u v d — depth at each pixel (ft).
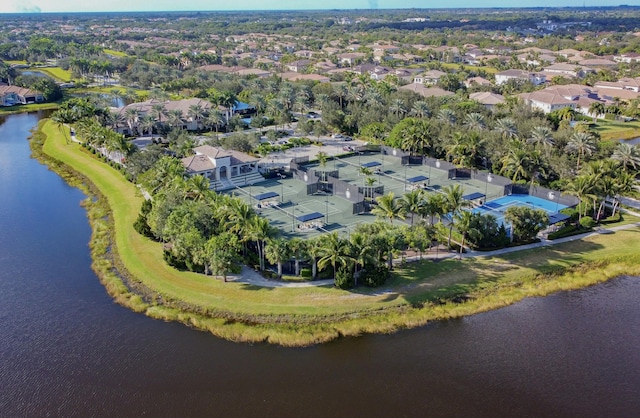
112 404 186.70
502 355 212.64
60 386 195.52
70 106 590.14
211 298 248.52
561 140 429.38
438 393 191.31
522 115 510.58
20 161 492.95
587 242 306.96
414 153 475.31
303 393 191.11
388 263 276.41
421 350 215.51
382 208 284.61
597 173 331.16
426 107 545.44
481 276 268.62
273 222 328.08
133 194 388.37
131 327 231.91
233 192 383.45
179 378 199.31
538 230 299.17
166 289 258.16
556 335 226.17
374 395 190.19
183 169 360.48
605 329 230.89
